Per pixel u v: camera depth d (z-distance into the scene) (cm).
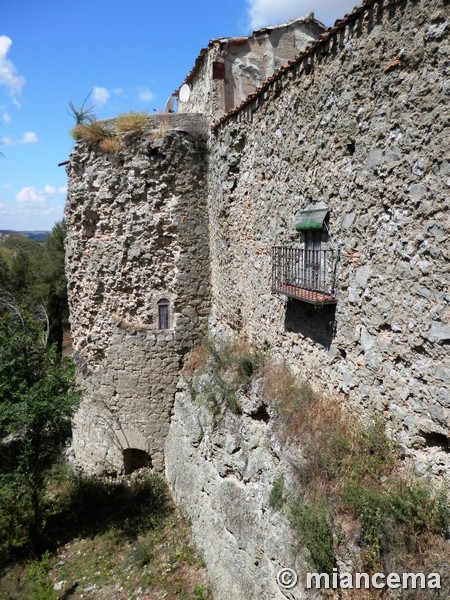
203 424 853
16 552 909
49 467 1012
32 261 3275
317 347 623
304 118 623
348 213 536
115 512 985
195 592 716
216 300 1066
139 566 809
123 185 1054
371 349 505
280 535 532
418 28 414
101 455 1106
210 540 753
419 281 432
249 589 591
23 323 1005
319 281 595
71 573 832
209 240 1090
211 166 1034
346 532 442
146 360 1082
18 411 846
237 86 1020
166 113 1059
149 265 1073
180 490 934
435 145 404
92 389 1117
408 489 418
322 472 507
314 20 1055
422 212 423
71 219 1120
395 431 474
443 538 392
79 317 1157
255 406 708
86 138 1070
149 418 1092
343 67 525
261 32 1023
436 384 418
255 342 848
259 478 636
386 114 461
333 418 564
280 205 715
